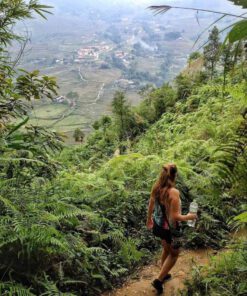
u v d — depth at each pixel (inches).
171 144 354.0
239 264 140.8
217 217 211.0
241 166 66.5
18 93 164.9
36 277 139.2
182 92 640.4
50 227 133.6
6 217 134.1
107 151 490.0
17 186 168.2
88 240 187.3
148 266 189.0
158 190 164.1
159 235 163.0
